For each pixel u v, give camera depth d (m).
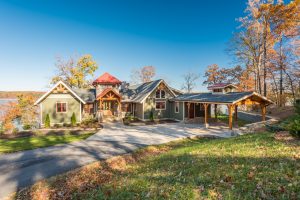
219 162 7.23
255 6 29.94
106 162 10.73
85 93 32.09
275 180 4.95
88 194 6.47
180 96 30.14
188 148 11.24
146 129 22.06
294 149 7.29
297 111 10.64
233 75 45.91
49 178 8.77
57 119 25.38
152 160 10.03
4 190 7.78
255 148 8.41
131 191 5.81
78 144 15.31
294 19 25.80
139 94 31.31
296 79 29.09
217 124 24.69
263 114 21.11
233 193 4.66
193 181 5.69
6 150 13.63
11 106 29.88
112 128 22.89
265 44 30.25
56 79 41.41
